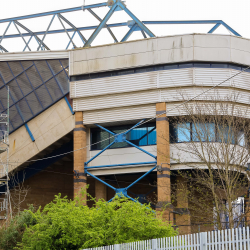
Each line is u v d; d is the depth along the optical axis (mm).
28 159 38156
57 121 37250
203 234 14469
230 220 23844
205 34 33812
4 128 39031
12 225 28453
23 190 39469
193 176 35938
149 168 34656
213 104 31250
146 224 21281
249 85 34031
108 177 39094
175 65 33938
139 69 34875
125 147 35844
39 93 38219
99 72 35906
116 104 35156
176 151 33625
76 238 21625
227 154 25969
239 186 27391
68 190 45062
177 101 33469
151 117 34250
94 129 37594
